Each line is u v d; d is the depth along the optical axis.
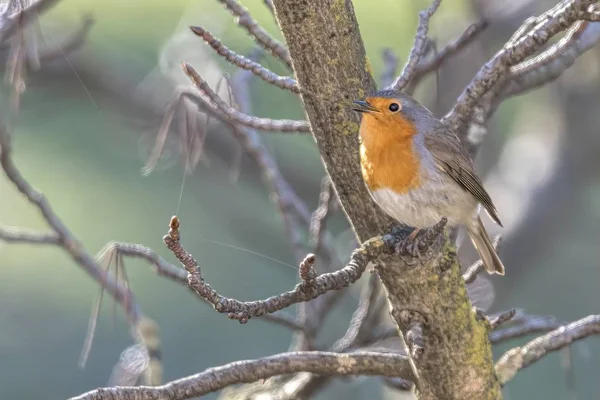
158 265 7.28
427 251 6.15
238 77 9.67
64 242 8.48
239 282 16.78
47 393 16.30
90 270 8.45
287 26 6.18
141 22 15.87
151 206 17.02
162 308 16.92
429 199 7.98
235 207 15.69
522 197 14.62
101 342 16.86
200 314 16.86
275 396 8.94
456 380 6.49
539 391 15.57
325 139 6.46
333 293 9.21
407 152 7.87
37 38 8.84
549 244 14.40
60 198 17.02
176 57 11.92
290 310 16.83
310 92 6.34
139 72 15.08
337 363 6.61
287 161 15.80
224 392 9.20
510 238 14.18
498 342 8.04
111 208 17.09
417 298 6.32
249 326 16.89
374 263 6.32
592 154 14.52
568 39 7.32
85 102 15.26
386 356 6.69
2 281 17.75
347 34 6.25
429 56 9.43
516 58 6.78
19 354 16.66
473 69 11.98
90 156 16.89
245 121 7.00
